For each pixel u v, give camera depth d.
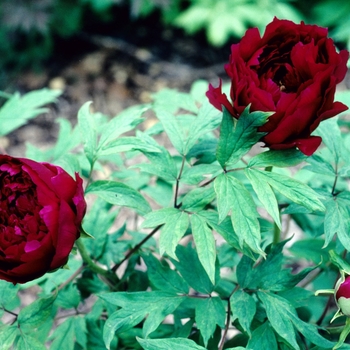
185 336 1.03
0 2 2.55
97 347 1.08
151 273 1.02
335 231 0.96
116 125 1.01
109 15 2.96
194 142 1.02
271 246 1.01
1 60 2.72
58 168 0.91
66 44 2.89
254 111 0.94
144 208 0.99
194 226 0.96
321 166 1.02
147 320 0.98
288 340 0.95
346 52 0.96
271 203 0.94
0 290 1.03
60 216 0.89
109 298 0.99
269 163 0.95
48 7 2.56
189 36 2.96
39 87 2.67
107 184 0.99
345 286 0.92
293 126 0.93
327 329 1.03
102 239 1.13
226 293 1.12
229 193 0.94
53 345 1.09
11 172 0.92
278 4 2.58
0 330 0.99
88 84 2.69
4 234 0.92
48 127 2.47
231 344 1.08
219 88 0.96
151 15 3.06
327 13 2.58
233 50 0.96
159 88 2.68
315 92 0.91
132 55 2.86
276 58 0.96
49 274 1.14
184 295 1.00
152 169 1.01
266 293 0.98
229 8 2.58
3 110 1.29
